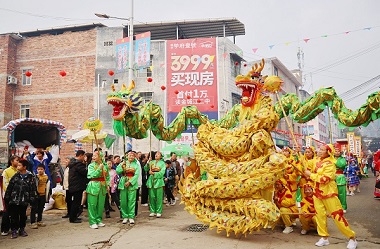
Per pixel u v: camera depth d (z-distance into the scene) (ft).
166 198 40.96
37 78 71.97
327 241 18.44
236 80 22.02
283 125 93.25
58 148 47.60
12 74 72.43
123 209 25.82
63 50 71.67
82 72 70.08
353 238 17.53
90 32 70.79
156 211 28.99
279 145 85.56
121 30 70.08
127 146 50.98
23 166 21.77
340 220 17.61
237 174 19.77
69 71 70.74
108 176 25.55
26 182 21.66
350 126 20.17
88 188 24.17
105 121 67.87
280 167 19.08
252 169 19.35
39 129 50.01
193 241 19.65
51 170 38.96
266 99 21.74
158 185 28.71
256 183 18.93
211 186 20.30
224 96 66.85
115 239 20.65
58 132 48.32
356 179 43.06
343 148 69.72
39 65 72.28
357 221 25.44
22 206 21.48
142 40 64.18
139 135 25.07
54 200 32.86
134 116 23.98
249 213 19.07
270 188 20.51
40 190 24.89
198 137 22.67
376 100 18.37
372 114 18.99
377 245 18.33
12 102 72.02
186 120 25.82
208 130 22.58
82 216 29.32
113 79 68.90
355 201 36.58
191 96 66.64
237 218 19.43
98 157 24.35
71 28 72.84
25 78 72.90
